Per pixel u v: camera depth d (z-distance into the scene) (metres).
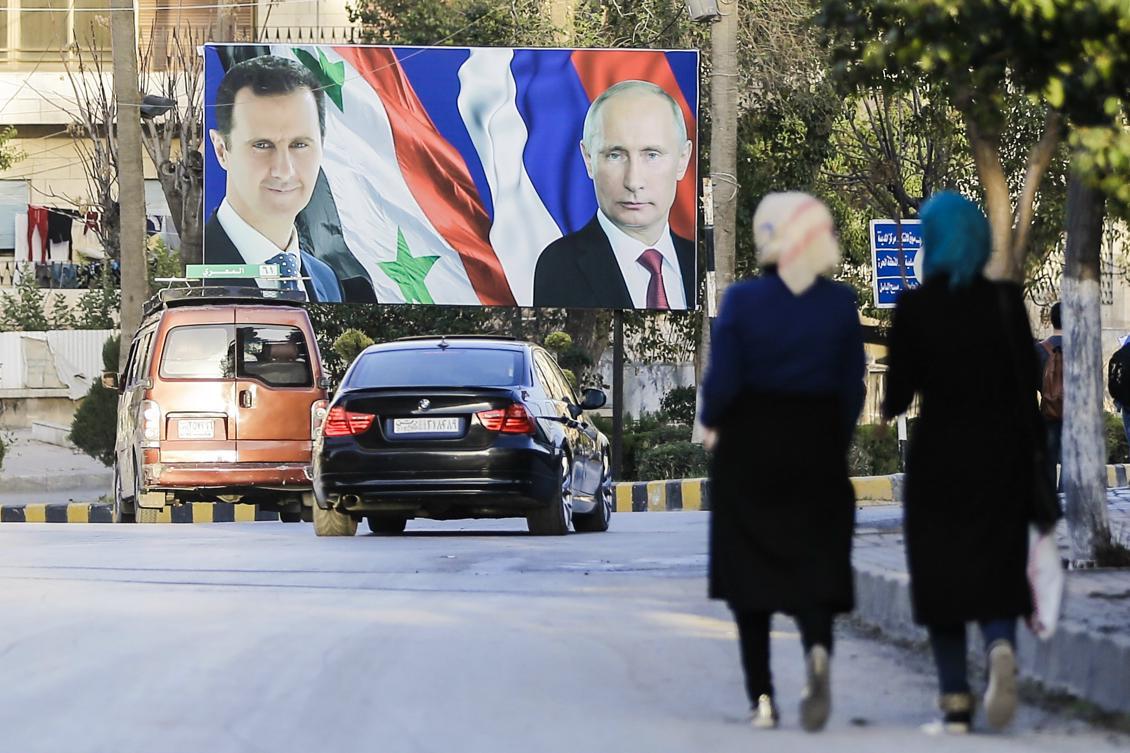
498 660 22.75
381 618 26.86
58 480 92.75
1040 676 21.03
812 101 85.56
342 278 82.88
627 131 82.00
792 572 17.58
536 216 82.31
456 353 45.28
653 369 95.69
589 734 17.97
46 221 127.38
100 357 108.19
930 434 17.81
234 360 55.78
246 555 38.53
